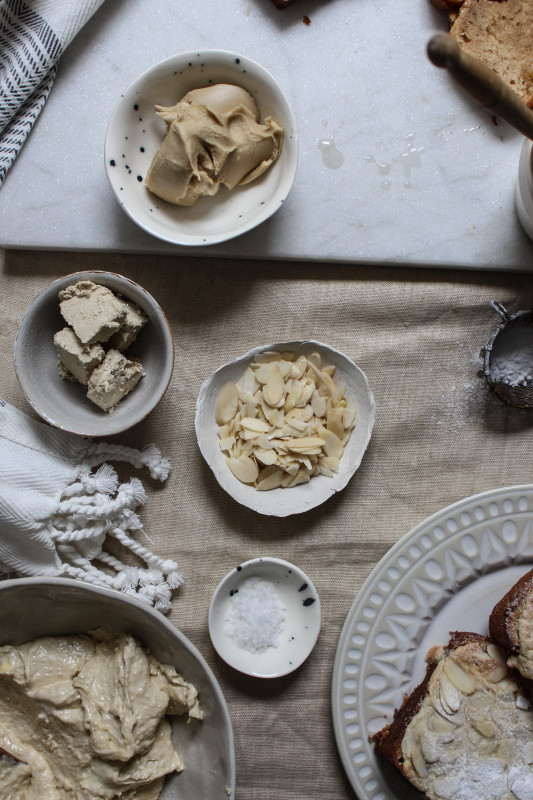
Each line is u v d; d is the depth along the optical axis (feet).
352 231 2.42
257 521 2.46
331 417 2.40
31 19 2.37
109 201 2.44
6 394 2.47
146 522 2.47
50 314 2.34
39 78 2.40
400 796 2.36
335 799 2.42
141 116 2.36
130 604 2.26
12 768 2.32
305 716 2.44
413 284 2.45
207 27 2.44
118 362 2.31
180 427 2.47
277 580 2.41
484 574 2.38
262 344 2.47
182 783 2.36
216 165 2.30
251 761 2.44
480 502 2.36
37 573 2.40
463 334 2.46
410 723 2.28
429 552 2.37
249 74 2.31
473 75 1.79
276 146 2.34
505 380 2.41
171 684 2.33
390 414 2.47
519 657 2.23
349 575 2.45
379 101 2.43
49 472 2.39
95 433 2.31
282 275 2.46
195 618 2.45
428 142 2.43
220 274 2.46
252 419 2.41
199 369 2.47
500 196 2.42
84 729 2.30
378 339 2.47
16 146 2.43
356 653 2.36
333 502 2.46
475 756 2.25
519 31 2.37
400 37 2.43
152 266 2.47
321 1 2.43
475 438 2.46
